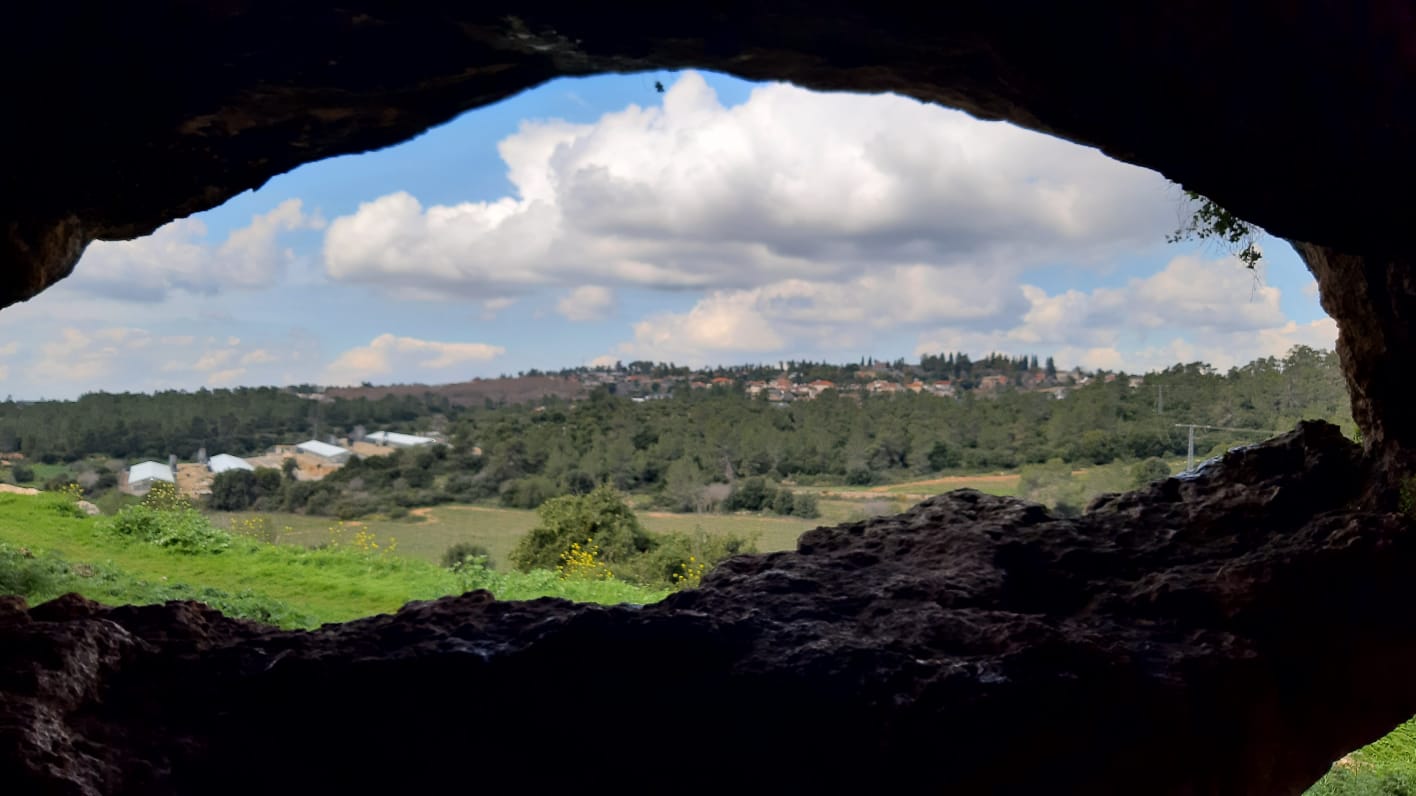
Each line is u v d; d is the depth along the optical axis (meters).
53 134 4.77
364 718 5.38
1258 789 6.36
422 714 5.46
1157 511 8.18
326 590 14.51
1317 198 5.62
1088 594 7.14
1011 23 4.82
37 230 5.21
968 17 4.81
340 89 4.94
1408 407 7.29
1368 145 5.06
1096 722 5.55
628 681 5.77
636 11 4.71
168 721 5.08
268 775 4.88
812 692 5.56
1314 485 7.85
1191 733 5.87
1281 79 4.82
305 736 5.21
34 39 4.30
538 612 6.67
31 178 4.94
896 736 5.33
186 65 4.59
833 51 5.22
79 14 4.26
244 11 4.36
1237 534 7.61
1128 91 5.14
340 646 6.03
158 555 16.17
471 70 5.05
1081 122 5.66
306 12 4.43
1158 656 6.20
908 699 5.46
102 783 4.28
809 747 5.36
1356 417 8.03
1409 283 6.77
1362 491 7.61
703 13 4.76
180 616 6.11
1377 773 11.84
